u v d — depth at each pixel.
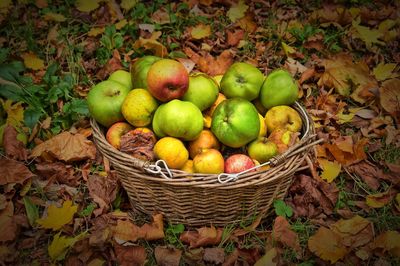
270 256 0.94
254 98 1.07
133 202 1.04
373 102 1.28
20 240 1.00
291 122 1.04
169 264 0.96
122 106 1.00
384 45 1.44
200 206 0.96
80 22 1.50
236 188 0.91
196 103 1.02
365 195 1.10
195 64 1.39
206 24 1.52
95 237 0.98
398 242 0.97
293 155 0.94
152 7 1.54
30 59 1.34
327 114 1.24
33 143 1.18
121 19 1.52
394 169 1.12
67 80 1.29
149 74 0.98
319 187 1.10
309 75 1.33
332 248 0.97
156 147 0.96
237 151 1.02
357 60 1.41
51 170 1.11
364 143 1.15
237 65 1.06
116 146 1.00
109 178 1.10
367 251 0.98
